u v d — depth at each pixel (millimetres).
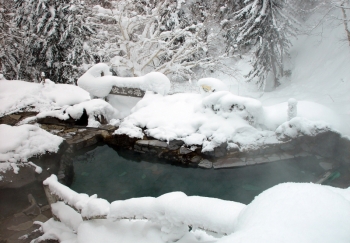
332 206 1253
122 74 12336
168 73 12094
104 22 13203
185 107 7137
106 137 6719
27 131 5141
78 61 12523
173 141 6129
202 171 5688
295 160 5695
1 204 4188
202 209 1820
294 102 5812
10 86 9242
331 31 10430
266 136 6051
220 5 13578
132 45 11156
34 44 12398
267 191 1518
